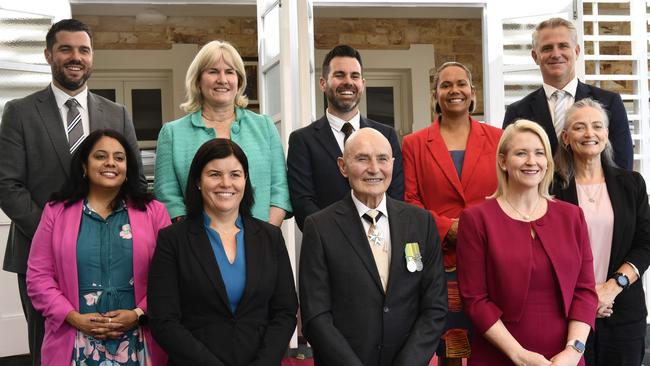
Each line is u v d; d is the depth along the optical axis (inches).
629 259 116.6
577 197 119.0
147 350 110.4
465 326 128.0
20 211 121.9
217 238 107.7
